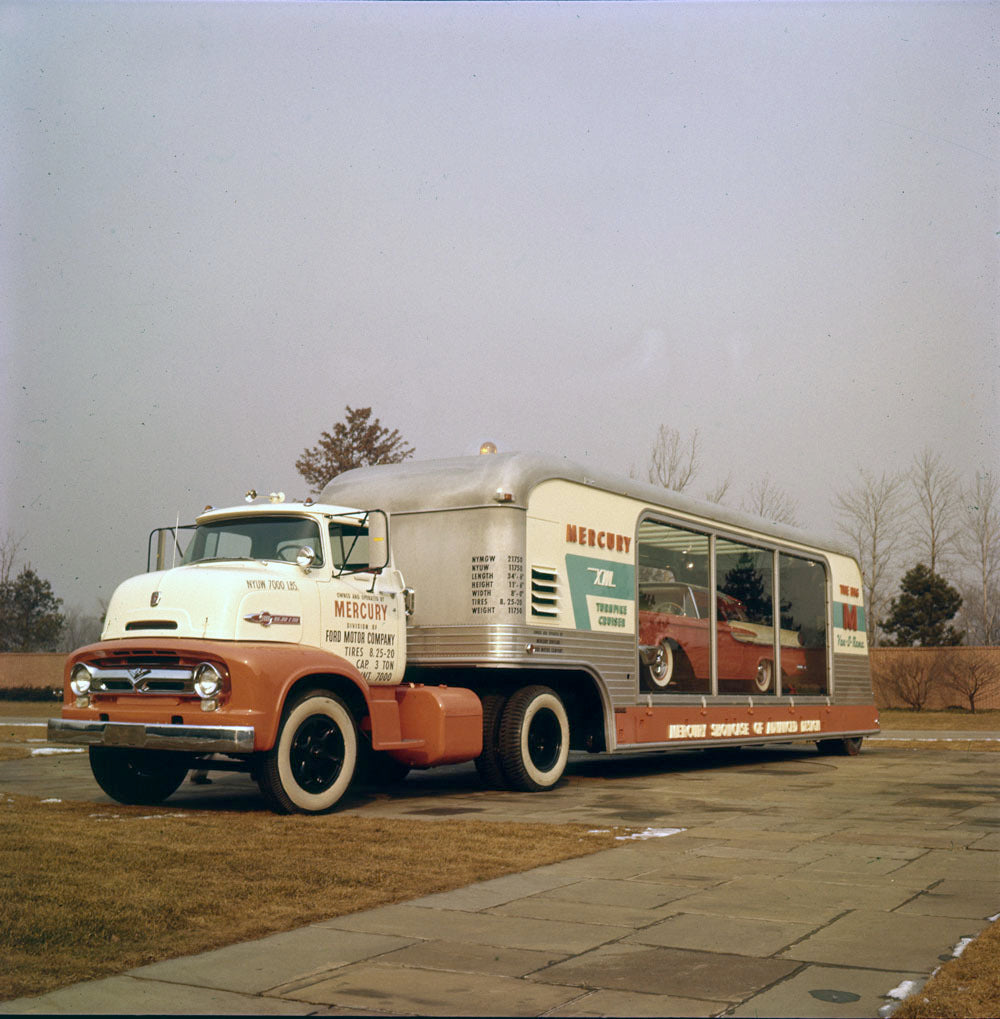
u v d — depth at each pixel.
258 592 8.93
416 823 8.20
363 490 11.60
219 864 6.38
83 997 4.13
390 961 4.60
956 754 17.09
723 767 14.37
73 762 14.13
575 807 9.67
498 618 10.60
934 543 43.72
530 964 4.56
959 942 4.89
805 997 4.13
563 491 11.52
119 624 9.20
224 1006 4.04
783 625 15.71
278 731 8.66
